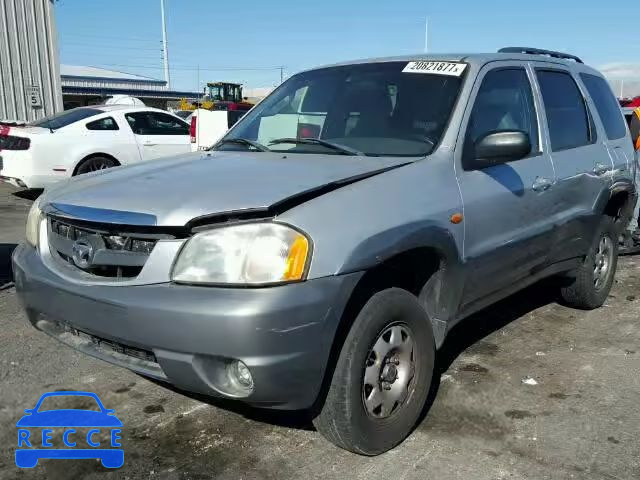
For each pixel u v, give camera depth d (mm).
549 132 4227
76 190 3127
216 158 3514
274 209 2572
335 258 2566
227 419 3299
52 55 14289
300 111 4004
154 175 3152
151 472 2824
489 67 3830
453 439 3135
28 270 3051
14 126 10102
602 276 5090
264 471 2844
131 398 3502
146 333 2555
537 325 4785
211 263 2523
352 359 2721
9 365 3863
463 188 3297
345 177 2904
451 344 4379
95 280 2754
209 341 2449
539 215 3943
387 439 2943
